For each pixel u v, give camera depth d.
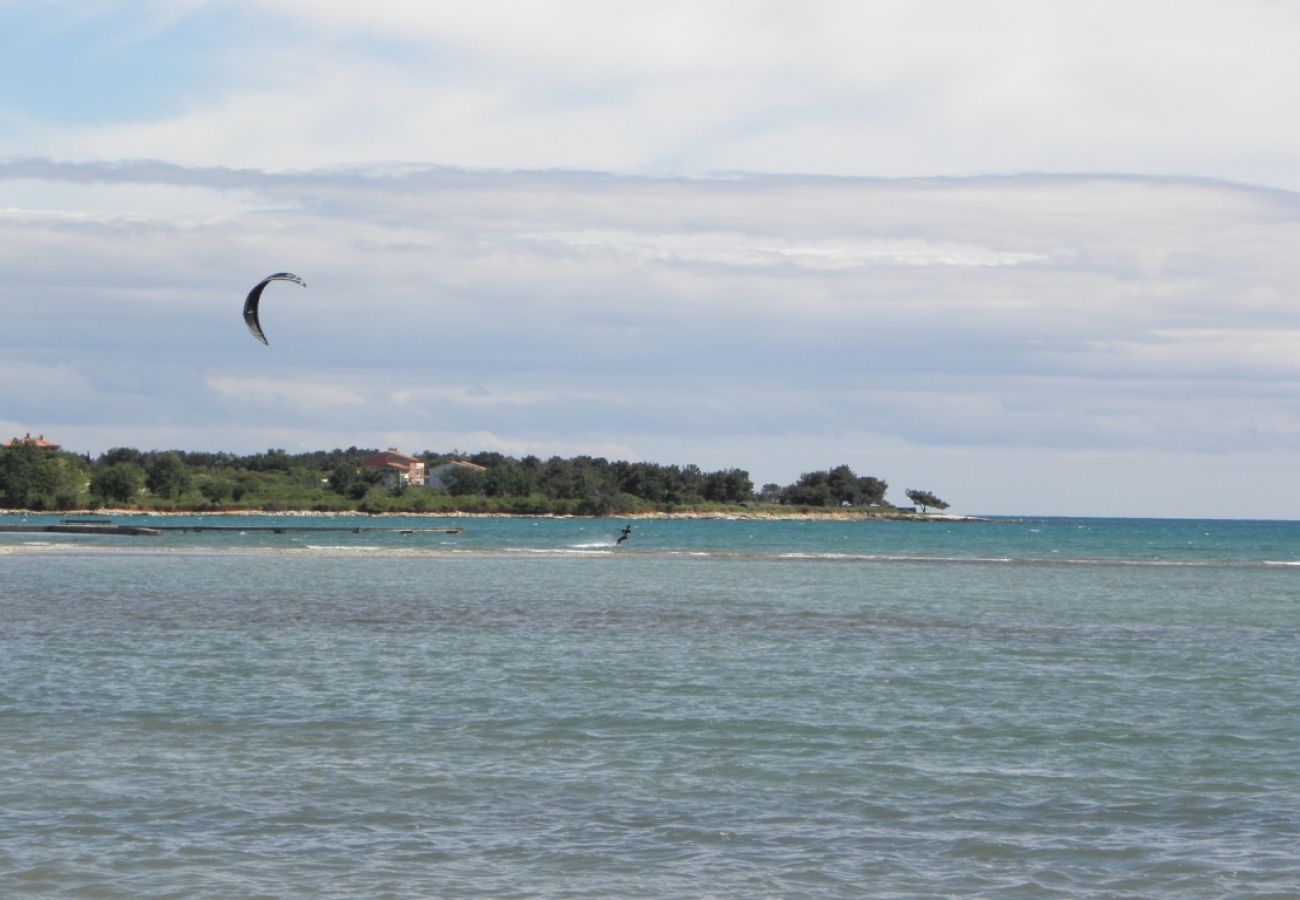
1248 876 20.11
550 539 185.75
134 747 28.28
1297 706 35.38
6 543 138.50
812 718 32.75
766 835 22.08
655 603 70.06
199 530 182.38
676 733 30.61
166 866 19.95
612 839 21.80
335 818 22.81
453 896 18.86
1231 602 76.25
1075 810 23.91
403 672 40.34
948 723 32.28
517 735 30.17
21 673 38.72
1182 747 29.50
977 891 19.38
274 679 38.41
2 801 23.44
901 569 113.31
